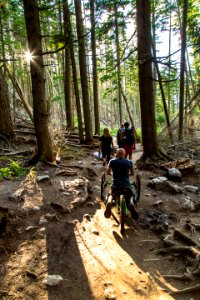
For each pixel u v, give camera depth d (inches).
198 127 592.1
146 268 177.3
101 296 151.1
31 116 661.3
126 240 212.1
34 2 364.8
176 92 1668.3
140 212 260.8
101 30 454.3
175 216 251.9
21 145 520.7
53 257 185.0
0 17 613.3
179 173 342.6
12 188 304.8
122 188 228.5
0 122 521.0
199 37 354.0
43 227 221.8
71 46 545.3
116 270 174.1
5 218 214.1
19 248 193.3
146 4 383.9
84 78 598.9
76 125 1059.9
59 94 1210.6
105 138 414.6
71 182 319.0
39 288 156.4
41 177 329.4
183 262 180.2
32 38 371.9
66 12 518.0
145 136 418.0
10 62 942.4
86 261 182.1
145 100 409.1
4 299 147.4
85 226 229.3
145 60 382.3
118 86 924.6
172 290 155.5
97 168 418.6
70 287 157.8
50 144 406.0
